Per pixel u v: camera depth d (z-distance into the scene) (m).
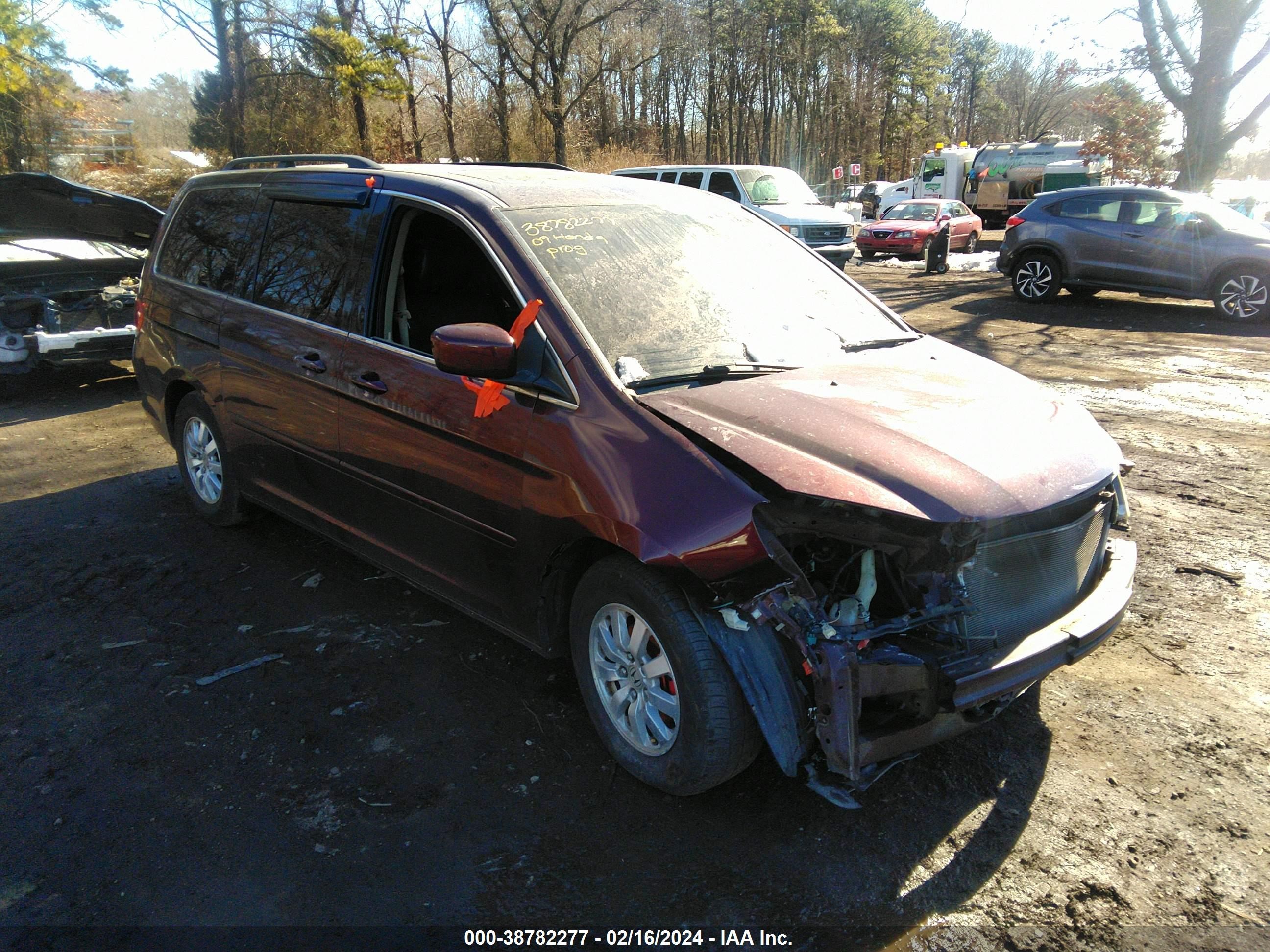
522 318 3.03
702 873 2.53
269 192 4.34
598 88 42.72
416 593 4.24
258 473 4.41
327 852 2.61
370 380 3.51
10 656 3.70
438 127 38.28
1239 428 7.00
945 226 19.61
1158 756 3.05
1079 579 2.95
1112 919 2.37
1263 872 2.54
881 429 2.73
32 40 24.70
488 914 2.39
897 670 2.43
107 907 2.40
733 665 2.51
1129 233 13.07
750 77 59.91
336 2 29.08
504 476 3.02
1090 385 8.48
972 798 2.84
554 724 3.22
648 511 2.58
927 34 64.12
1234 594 4.27
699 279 3.46
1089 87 22.34
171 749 3.09
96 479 5.96
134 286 8.83
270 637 3.84
